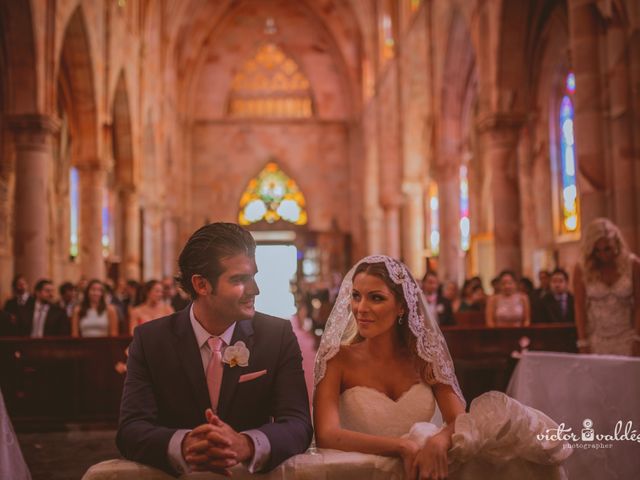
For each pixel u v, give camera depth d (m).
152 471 2.45
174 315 2.82
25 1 14.34
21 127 14.97
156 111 30.41
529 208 21.92
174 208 35.84
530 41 18.14
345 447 2.72
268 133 40.41
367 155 36.97
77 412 9.43
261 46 41.16
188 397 2.68
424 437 2.64
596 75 10.45
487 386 9.20
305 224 40.12
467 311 12.95
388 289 2.99
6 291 20.55
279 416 2.68
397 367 3.09
